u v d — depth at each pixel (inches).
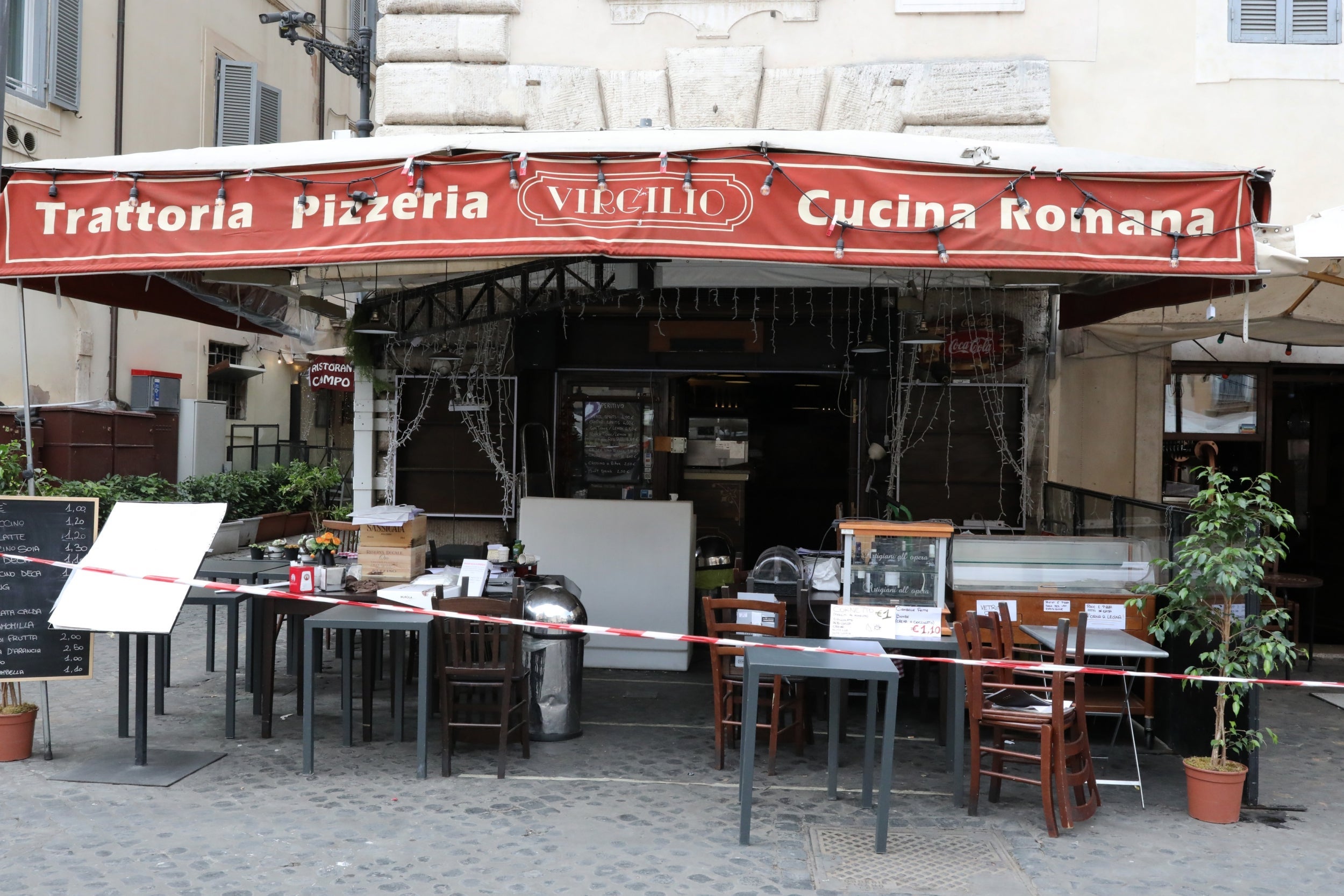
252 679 288.0
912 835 201.0
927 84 346.6
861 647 211.3
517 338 387.2
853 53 352.2
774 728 237.8
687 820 206.8
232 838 192.4
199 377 669.3
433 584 265.4
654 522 344.8
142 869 178.4
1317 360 391.2
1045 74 346.0
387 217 213.6
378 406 393.1
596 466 395.9
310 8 810.2
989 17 350.9
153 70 613.0
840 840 197.5
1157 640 259.1
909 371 383.6
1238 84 348.2
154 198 219.3
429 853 187.8
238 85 687.1
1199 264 212.8
